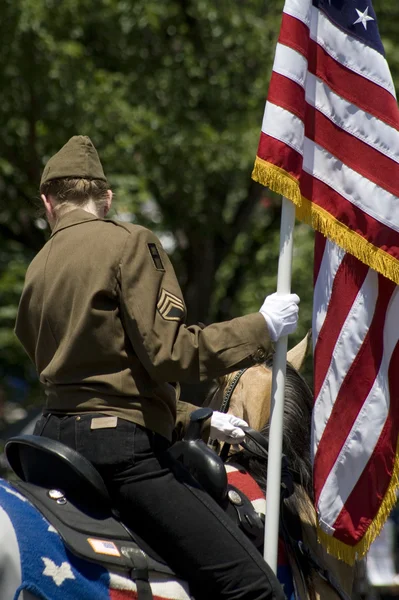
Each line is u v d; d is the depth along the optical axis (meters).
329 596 12.77
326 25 13.56
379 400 13.20
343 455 13.11
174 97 42.16
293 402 14.23
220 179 43.69
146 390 10.72
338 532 12.95
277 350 12.20
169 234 46.53
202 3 41.34
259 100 43.00
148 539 10.70
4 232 44.72
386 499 13.07
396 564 25.94
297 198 12.62
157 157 41.47
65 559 9.85
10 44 38.12
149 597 10.23
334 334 13.39
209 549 10.54
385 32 45.38
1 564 9.48
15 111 39.62
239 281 48.97
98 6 40.12
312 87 13.37
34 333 11.52
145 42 43.06
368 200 13.26
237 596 10.54
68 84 39.06
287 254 12.60
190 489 10.71
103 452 10.45
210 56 42.97
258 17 44.62
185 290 46.34
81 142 11.83
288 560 12.51
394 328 13.39
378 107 13.54
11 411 53.16
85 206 11.64
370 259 13.09
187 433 11.72
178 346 10.48
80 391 10.66
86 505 10.59
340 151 13.34
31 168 41.06
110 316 10.61
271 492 11.94
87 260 10.79
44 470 10.74
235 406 14.43
